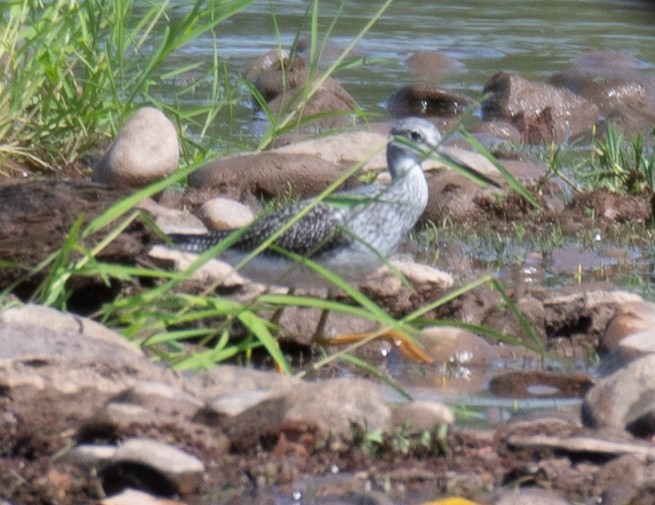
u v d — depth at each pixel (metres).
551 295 12.99
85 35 16.03
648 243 15.57
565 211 16.41
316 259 12.15
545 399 10.69
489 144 20.06
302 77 21.55
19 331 9.30
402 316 12.61
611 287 13.39
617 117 21.55
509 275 14.20
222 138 18.86
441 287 12.77
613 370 11.18
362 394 8.90
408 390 10.91
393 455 8.59
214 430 8.71
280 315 11.91
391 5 30.08
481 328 10.94
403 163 13.03
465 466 8.48
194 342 11.79
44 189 11.90
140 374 9.30
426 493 8.16
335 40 25.95
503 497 7.89
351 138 17.56
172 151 14.84
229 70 22.94
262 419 8.71
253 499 7.99
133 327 10.55
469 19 28.92
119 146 14.65
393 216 12.57
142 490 8.04
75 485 8.04
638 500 7.93
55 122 15.97
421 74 24.09
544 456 8.55
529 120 21.59
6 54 16.97
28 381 8.89
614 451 8.45
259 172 16.44
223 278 11.02
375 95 22.69
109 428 8.53
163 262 12.16
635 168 17.41
